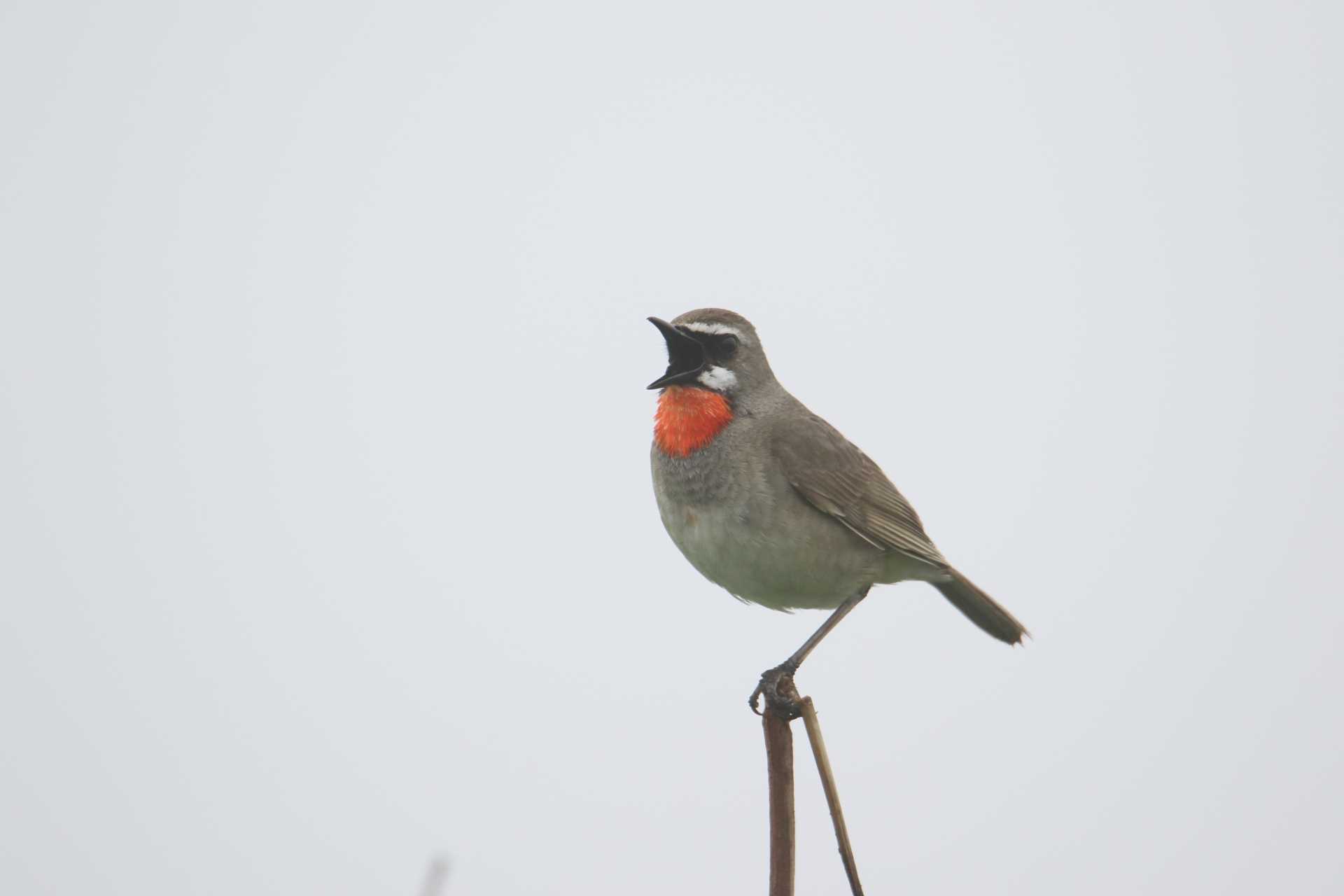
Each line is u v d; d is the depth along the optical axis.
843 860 7.91
